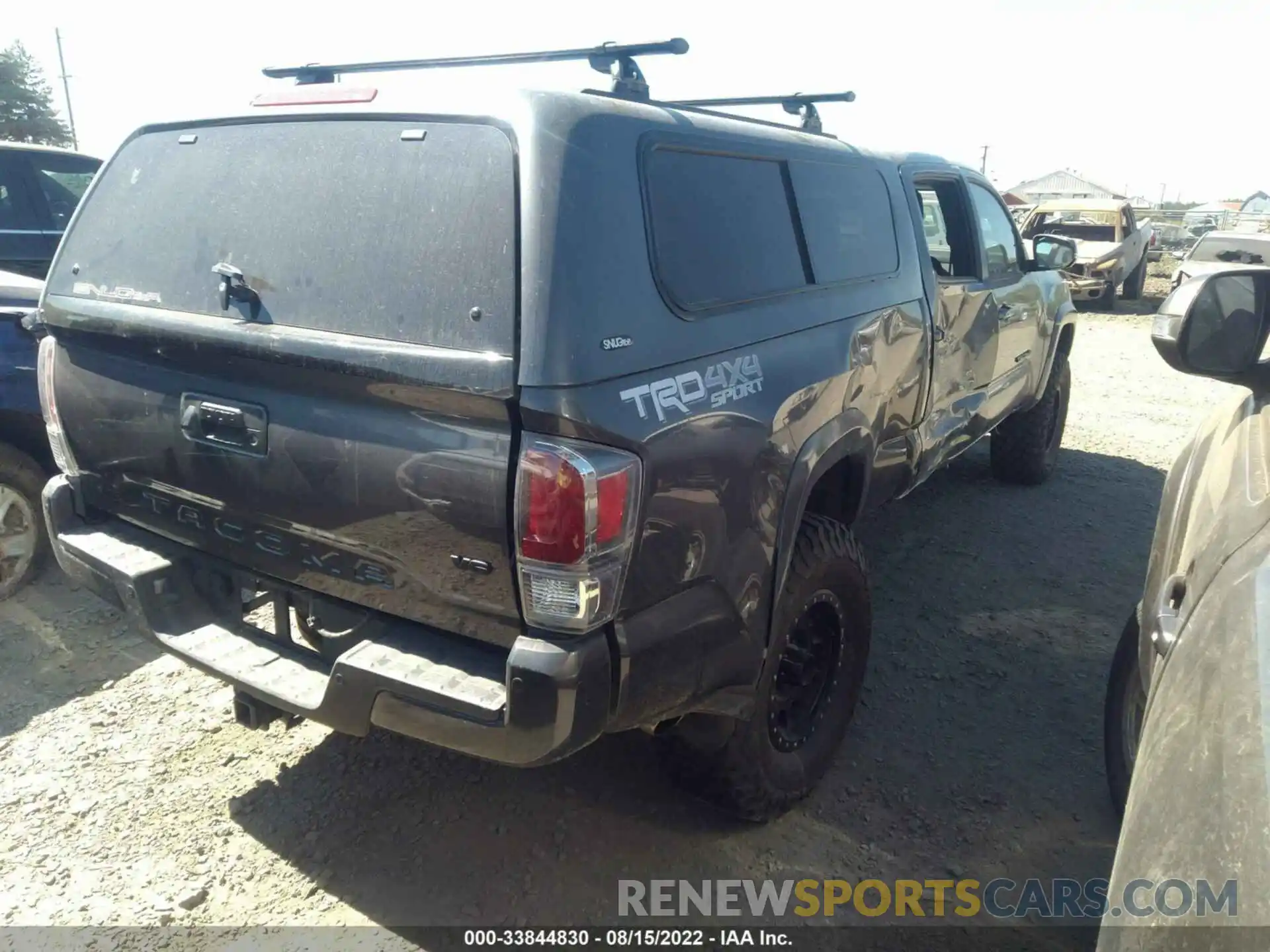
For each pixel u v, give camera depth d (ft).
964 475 21.31
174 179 8.55
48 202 18.08
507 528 6.54
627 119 7.49
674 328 7.36
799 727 9.94
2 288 13.57
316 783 10.14
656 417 6.92
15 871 8.83
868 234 11.36
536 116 6.81
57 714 11.21
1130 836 4.66
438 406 6.65
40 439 13.94
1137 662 9.37
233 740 10.81
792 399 8.71
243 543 8.21
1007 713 11.87
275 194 7.80
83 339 8.86
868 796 10.25
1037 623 14.20
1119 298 59.98
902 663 12.94
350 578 7.59
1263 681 4.29
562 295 6.47
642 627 7.04
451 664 7.06
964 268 14.85
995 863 9.34
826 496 11.10
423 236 6.95
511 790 10.12
